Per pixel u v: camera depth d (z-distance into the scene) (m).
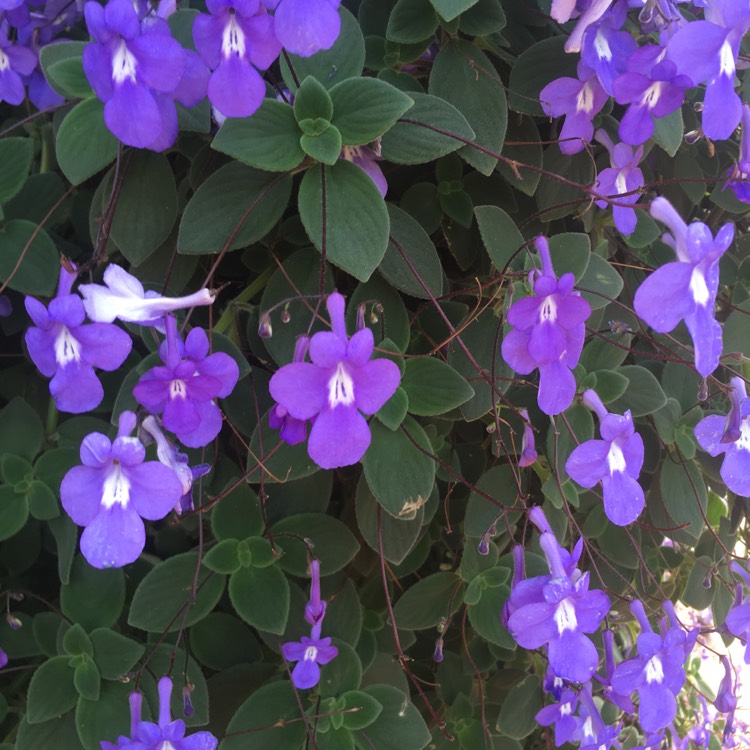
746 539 0.39
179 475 0.25
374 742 0.31
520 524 0.35
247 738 0.29
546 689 0.31
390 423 0.26
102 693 0.29
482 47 0.30
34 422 0.31
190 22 0.27
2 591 0.32
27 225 0.30
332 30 0.22
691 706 0.51
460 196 0.31
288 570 0.30
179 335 0.26
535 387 0.30
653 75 0.25
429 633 0.37
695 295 0.22
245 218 0.26
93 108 0.27
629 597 0.34
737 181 0.29
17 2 0.28
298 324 0.28
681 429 0.32
